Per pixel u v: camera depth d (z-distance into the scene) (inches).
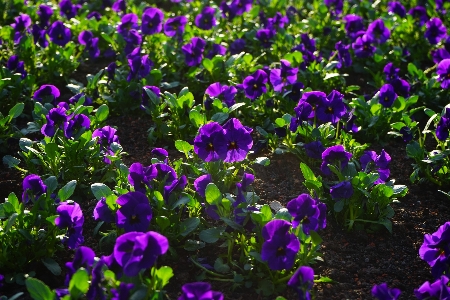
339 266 58.6
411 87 77.4
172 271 54.9
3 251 56.4
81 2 102.2
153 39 82.7
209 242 57.2
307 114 64.9
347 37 88.4
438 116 67.6
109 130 63.6
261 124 71.9
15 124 71.8
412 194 65.6
